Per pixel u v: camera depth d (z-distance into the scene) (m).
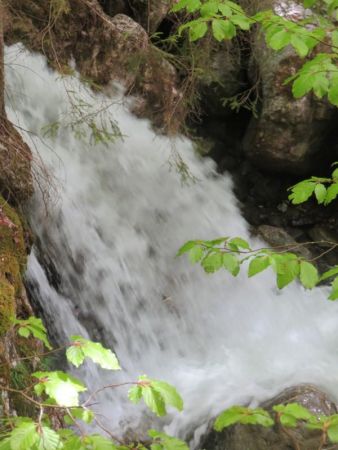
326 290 5.56
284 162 6.14
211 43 6.14
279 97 5.82
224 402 3.90
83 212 4.93
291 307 5.30
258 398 3.90
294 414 1.84
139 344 4.62
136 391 1.70
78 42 5.58
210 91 6.33
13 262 3.16
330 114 5.86
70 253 4.59
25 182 3.89
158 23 6.18
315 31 2.33
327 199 2.27
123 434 3.64
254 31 5.96
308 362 4.48
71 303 4.41
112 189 5.34
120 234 5.12
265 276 5.49
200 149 6.33
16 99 5.04
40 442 1.54
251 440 3.32
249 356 4.57
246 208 6.38
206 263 2.22
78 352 1.73
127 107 5.84
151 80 5.85
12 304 2.75
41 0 5.34
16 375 2.82
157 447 1.82
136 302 4.87
